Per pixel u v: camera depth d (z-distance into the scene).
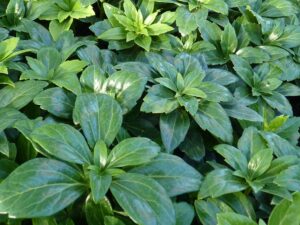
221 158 0.34
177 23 0.42
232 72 0.41
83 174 0.25
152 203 0.23
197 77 0.33
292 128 0.34
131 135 0.32
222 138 0.31
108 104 0.28
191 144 0.33
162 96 0.32
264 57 0.41
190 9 0.43
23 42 0.37
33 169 0.23
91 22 0.44
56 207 0.22
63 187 0.23
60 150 0.24
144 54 0.39
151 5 0.43
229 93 0.33
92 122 0.27
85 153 0.25
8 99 0.30
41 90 0.31
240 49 0.41
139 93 0.31
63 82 0.31
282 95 0.38
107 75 0.34
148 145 0.26
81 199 0.26
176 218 0.25
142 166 0.26
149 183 0.24
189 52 0.40
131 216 0.22
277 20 0.45
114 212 0.25
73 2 0.42
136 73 0.32
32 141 0.24
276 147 0.30
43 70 0.33
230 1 0.46
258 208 0.29
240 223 0.24
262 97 0.37
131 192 0.23
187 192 0.26
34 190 0.22
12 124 0.26
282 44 0.43
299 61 0.43
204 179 0.27
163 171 0.26
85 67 0.35
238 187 0.27
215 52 0.41
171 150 0.30
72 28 0.44
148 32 0.40
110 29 0.40
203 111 0.32
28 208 0.22
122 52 0.40
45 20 0.43
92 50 0.37
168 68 0.34
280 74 0.39
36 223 0.23
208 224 0.25
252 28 0.44
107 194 0.27
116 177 0.24
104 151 0.25
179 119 0.32
